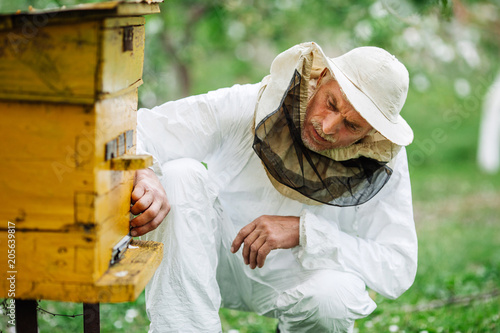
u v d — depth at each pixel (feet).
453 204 26.30
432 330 9.84
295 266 7.61
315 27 21.36
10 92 5.03
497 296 12.33
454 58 18.08
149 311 6.89
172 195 6.84
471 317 10.75
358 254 7.41
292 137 7.00
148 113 7.47
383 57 7.16
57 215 5.23
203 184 7.02
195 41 24.06
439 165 36.14
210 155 7.78
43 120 5.11
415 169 34.71
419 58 17.90
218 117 7.47
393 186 7.79
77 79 4.99
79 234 5.25
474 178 32.81
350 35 17.70
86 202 5.20
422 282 13.33
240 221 7.79
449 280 13.08
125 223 6.23
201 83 34.42
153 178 6.78
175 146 7.37
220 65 34.78
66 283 5.30
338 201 7.29
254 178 7.65
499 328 10.06
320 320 7.09
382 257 7.52
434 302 11.97
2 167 5.19
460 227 21.53
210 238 7.07
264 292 7.82
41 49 4.97
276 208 7.67
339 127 6.92
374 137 7.25
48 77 5.00
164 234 6.82
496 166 34.96
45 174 5.18
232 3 19.49
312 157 7.14
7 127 5.13
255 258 7.22
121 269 5.65
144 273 5.65
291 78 6.82
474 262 16.01
